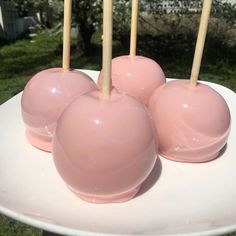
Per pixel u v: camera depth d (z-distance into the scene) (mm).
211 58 2936
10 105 839
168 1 3074
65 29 690
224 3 3127
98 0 2658
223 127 679
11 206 525
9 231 1281
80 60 2965
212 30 3158
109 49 528
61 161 555
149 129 563
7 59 3072
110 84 562
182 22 3160
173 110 674
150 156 563
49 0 2736
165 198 592
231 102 890
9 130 763
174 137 677
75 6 2719
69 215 531
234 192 613
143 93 797
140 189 609
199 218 536
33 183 605
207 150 681
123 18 2652
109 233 483
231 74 2713
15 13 3729
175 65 2887
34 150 703
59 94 678
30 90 699
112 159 533
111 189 548
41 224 491
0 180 603
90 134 532
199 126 665
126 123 541
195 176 657
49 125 681
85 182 544
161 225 513
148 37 3172
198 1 3057
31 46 3445
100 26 2871
